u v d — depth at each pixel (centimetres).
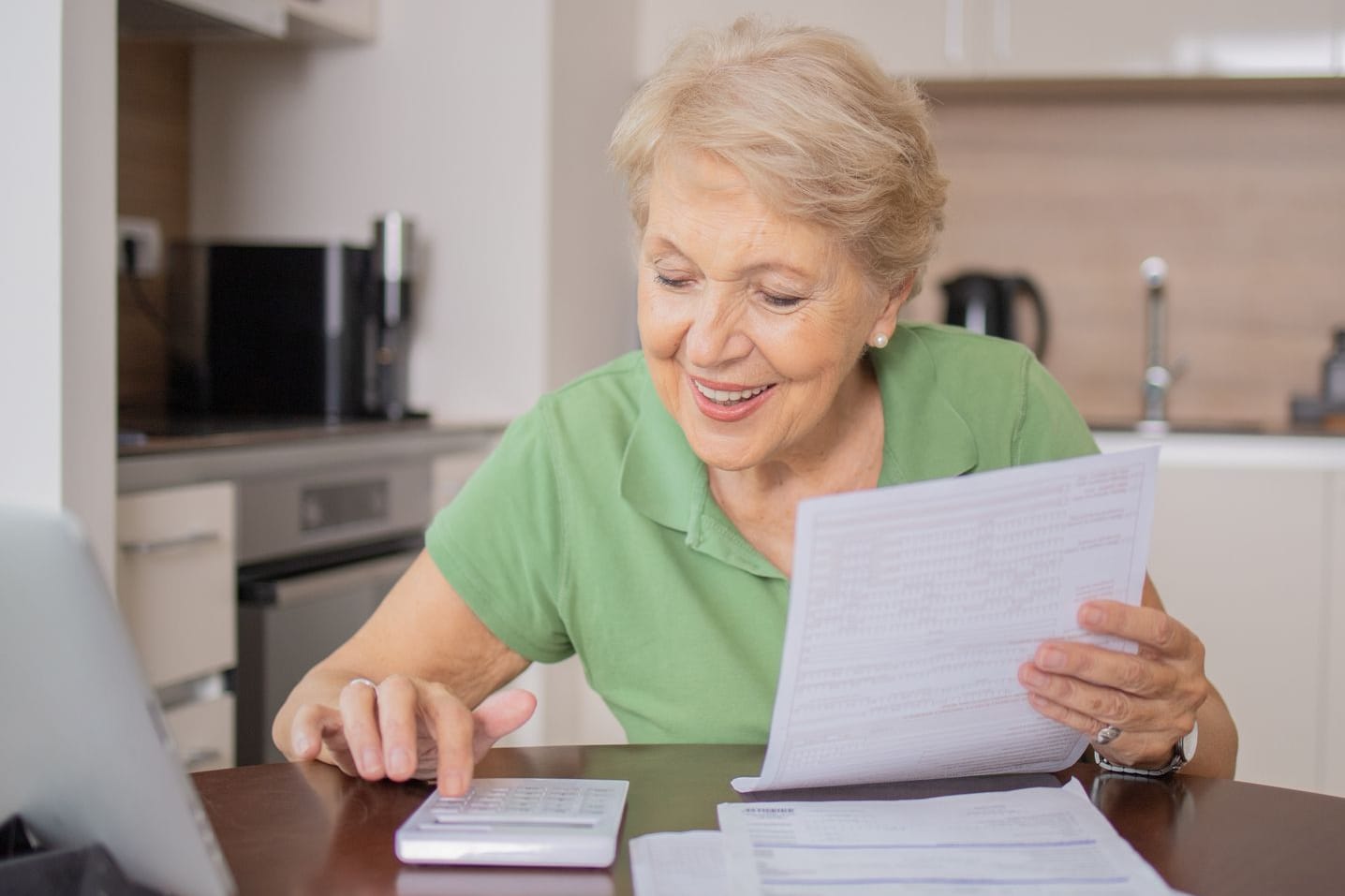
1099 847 77
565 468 115
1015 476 78
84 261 175
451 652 115
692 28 102
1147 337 333
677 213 94
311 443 227
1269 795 89
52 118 170
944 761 88
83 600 58
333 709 91
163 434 208
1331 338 325
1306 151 324
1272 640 282
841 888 70
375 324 273
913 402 118
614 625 113
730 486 115
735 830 79
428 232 288
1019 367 126
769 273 94
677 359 101
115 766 63
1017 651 84
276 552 222
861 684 81
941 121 339
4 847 68
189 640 200
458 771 82
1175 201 330
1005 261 338
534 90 281
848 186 93
